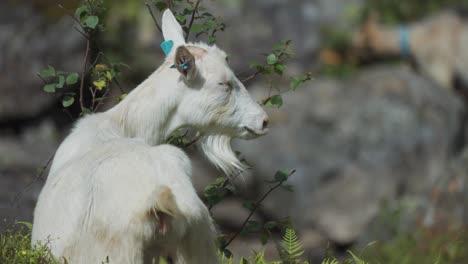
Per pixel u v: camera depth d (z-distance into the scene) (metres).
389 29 19.91
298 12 20.00
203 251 5.17
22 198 9.58
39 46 16.64
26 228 7.48
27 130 16.70
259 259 7.03
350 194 16.05
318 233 15.88
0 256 5.83
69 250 5.18
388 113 16.95
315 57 19.62
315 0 20.41
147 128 6.41
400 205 12.79
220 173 15.38
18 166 14.25
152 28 17.95
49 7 17.02
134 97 6.47
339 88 17.44
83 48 16.78
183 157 5.26
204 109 6.43
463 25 19.77
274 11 19.88
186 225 5.00
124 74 17.42
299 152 16.27
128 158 5.22
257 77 18.19
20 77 16.53
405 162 16.52
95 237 5.04
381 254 10.30
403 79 17.78
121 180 5.07
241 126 6.59
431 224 11.20
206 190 7.15
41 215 5.57
